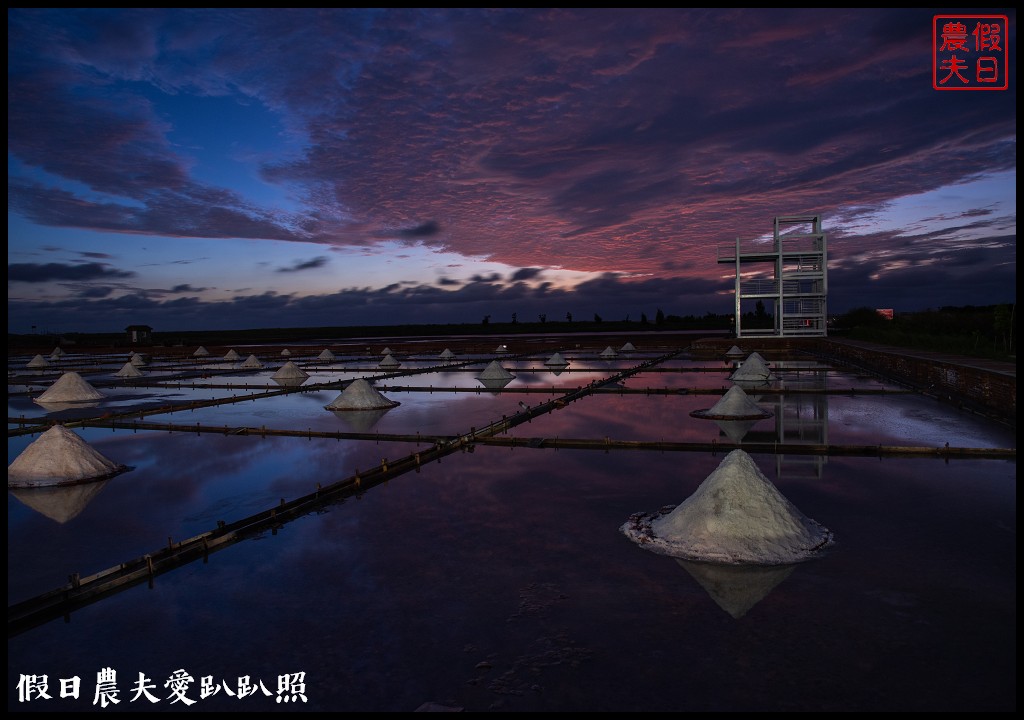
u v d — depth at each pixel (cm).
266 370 2141
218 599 348
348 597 344
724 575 358
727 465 432
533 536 432
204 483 611
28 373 2220
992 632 289
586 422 905
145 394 1473
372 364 2378
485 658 277
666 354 2517
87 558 423
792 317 2600
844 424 841
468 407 1112
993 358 1248
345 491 561
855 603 320
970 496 505
